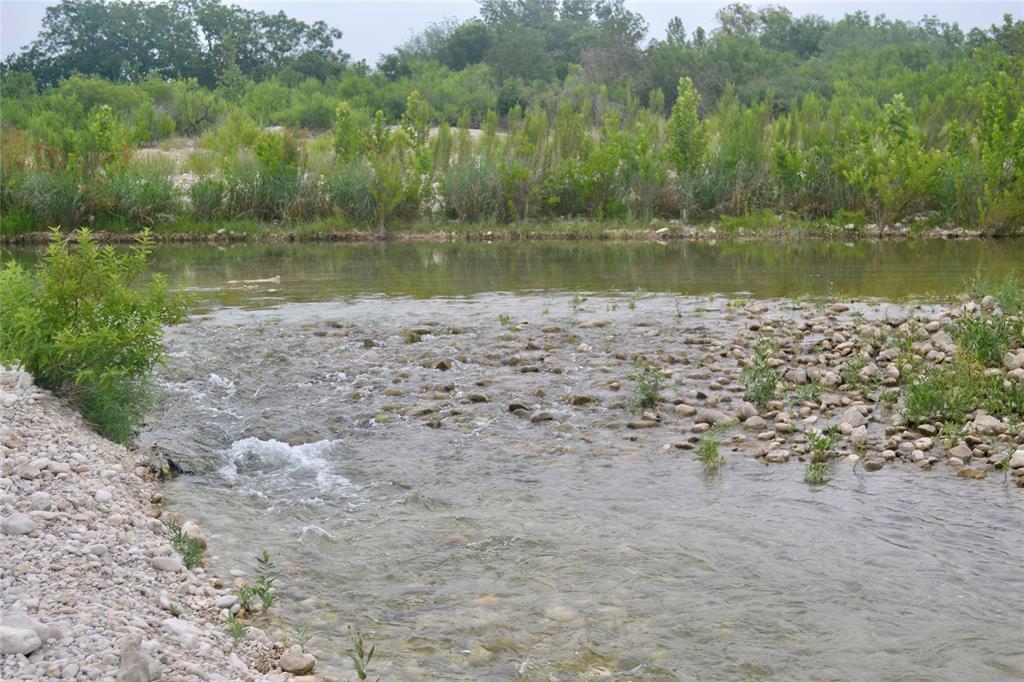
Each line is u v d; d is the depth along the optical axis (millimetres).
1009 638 4395
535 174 26516
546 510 6020
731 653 4324
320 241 23750
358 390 8656
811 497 6156
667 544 5461
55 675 3598
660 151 27750
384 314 12266
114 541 5055
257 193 25562
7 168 24875
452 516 5949
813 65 57875
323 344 10367
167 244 22984
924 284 14320
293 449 7230
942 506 5953
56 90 52312
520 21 91812
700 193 26188
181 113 44438
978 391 7809
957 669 4156
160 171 26266
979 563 5152
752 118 28109
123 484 6156
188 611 4570
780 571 5109
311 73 64000
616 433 7555
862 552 5316
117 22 75000
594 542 5512
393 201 24625
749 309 12008
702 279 15531
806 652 4320
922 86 41000
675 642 4426
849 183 24672
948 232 23328
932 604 4723
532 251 21016
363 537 5648
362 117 39969
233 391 8602
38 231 23766
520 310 12508
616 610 4727
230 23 76125
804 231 23641
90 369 7211
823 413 7879
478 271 17156
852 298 13000
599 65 58375
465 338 10664
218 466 6914
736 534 5586
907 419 7547
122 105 45469
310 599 4887
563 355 9828
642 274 16375
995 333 9250
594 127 36906
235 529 5750
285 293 14352
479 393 8445
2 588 4281
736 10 83062
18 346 7352
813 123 30031
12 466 5723
